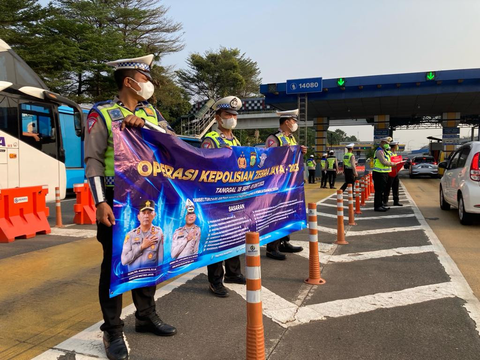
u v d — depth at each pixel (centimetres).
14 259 575
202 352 298
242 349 303
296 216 552
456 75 2330
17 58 978
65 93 2933
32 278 488
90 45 2662
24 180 956
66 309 389
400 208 1083
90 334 328
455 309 376
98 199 271
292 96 2688
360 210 1045
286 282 462
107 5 3316
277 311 375
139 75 296
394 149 1097
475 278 467
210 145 424
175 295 424
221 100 434
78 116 1109
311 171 2230
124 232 283
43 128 1019
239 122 4209
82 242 689
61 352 298
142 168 296
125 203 283
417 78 2381
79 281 477
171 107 4409
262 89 2642
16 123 941
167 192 322
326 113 3434
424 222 844
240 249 429
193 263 357
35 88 987
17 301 410
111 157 285
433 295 412
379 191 1019
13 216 707
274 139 548
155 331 325
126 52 2878
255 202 454
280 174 508
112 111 283
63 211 1100
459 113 3366
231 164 404
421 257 562
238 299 412
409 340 316
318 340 317
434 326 340
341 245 645
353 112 3375
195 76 5319
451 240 670
